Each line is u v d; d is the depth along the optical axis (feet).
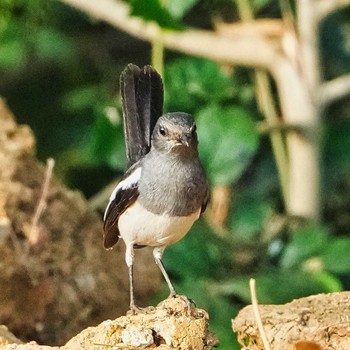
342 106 51.42
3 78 54.60
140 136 32.12
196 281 37.96
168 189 29.27
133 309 29.58
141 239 30.14
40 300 37.04
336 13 51.93
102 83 54.03
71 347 25.62
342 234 49.32
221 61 45.80
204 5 52.34
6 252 36.55
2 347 26.17
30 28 52.54
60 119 53.67
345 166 48.88
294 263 39.65
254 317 27.27
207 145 42.83
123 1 43.34
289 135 46.39
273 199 49.32
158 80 32.45
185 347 25.79
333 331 26.27
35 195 39.09
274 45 46.09
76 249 39.09
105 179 50.85
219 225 46.09
